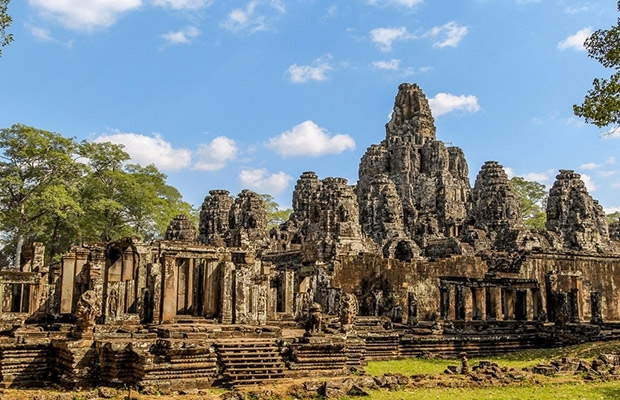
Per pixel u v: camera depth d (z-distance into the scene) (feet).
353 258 187.11
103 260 113.19
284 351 91.61
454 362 121.49
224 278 109.70
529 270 205.98
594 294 168.66
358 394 80.23
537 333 147.54
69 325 100.27
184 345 82.84
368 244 240.12
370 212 290.97
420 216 300.20
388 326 144.77
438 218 323.57
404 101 376.48
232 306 109.40
